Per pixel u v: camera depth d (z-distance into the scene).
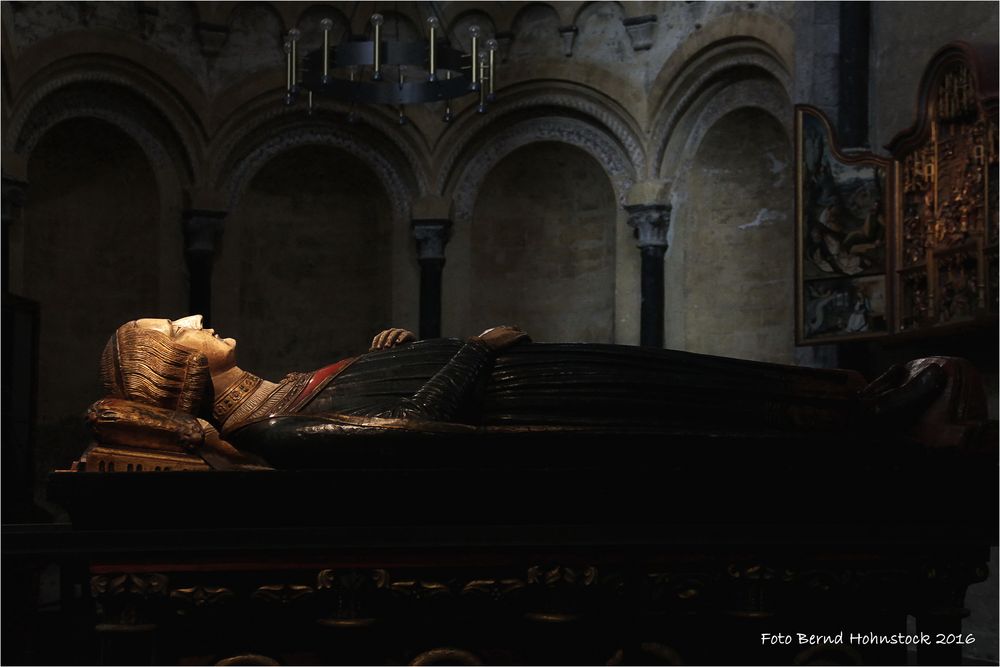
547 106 13.66
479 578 4.02
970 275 7.99
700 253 12.90
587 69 13.37
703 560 4.14
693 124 12.85
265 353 13.91
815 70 10.07
